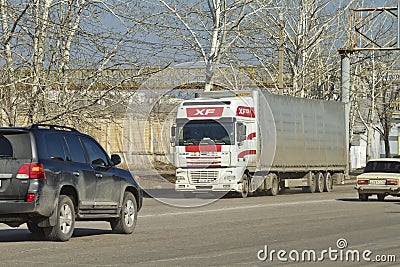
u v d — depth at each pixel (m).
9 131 18.30
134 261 15.54
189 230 22.47
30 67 36.91
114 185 20.56
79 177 19.17
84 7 38.28
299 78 62.34
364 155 99.00
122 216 20.97
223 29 53.81
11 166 18.03
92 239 19.73
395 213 29.36
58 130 19.31
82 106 37.31
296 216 27.91
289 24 63.31
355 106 72.31
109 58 38.03
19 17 35.03
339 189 52.97
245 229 22.78
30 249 17.45
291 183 44.91
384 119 84.50
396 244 19.00
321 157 48.09
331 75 65.31
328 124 49.47
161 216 28.08
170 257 16.22
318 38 63.81
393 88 78.88
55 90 37.72
